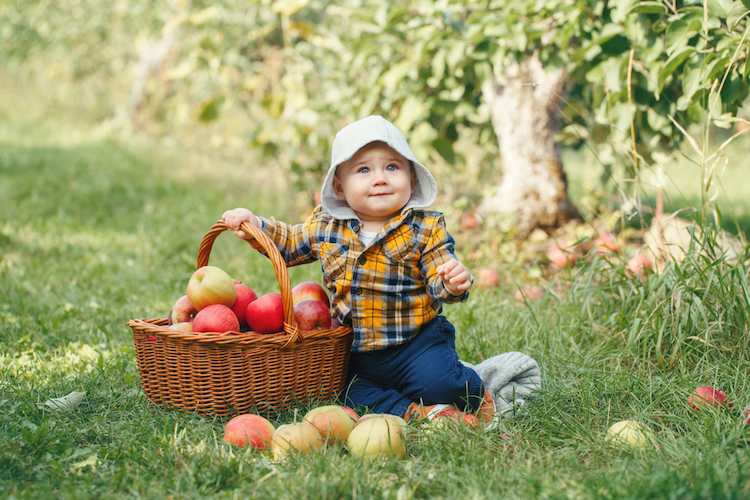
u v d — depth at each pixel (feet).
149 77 31.73
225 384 6.76
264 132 19.33
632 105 11.69
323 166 17.47
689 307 7.97
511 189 15.24
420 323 7.20
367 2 15.70
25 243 14.67
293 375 6.98
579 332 9.02
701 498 4.96
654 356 8.34
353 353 7.54
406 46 14.83
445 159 15.19
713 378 7.57
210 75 23.52
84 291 11.87
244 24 20.02
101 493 5.33
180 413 6.86
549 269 13.03
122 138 30.78
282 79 19.77
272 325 7.08
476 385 7.08
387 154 7.18
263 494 5.22
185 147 28.86
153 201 19.66
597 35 11.35
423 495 5.37
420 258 7.27
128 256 14.47
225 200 20.10
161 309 10.99
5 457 5.67
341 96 16.93
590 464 5.92
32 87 41.19
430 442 6.18
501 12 12.86
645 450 5.98
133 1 30.09
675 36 9.23
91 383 7.61
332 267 7.35
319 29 18.26
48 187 20.03
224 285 7.08
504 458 6.07
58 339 9.34
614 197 14.56
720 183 8.91
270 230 7.57
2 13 38.22
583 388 7.29
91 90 39.83
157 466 5.70
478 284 11.91
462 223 14.83
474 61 13.52
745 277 8.03
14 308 10.59
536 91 14.69
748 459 5.65
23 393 7.19
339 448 6.02
